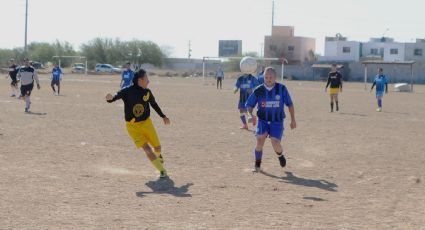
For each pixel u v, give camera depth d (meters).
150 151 12.16
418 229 8.59
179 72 117.81
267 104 12.91
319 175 12.77
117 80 72.31
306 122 24.89
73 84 58.75
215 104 34.28
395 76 104.38
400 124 25.03
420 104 40.81
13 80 35.91
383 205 10.06
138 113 12.22
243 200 10.23
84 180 11.64
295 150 16.44
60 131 19.23
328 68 105.62
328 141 18.56
